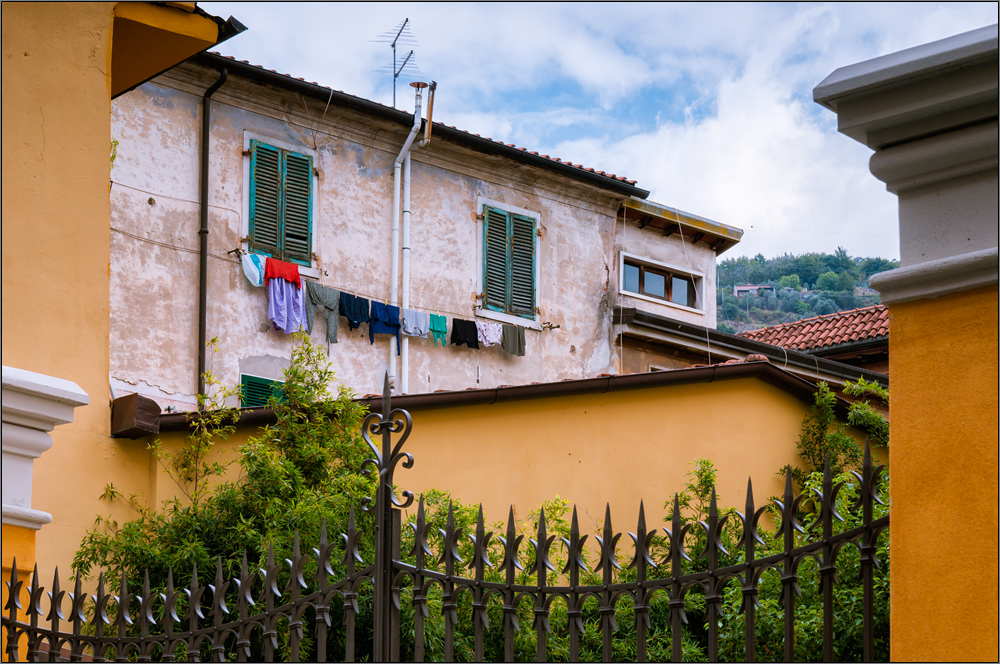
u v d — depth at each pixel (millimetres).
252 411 8500
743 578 3387
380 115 15672
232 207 14523
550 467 10156
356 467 8023
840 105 3385
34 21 7590
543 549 3621
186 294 13812
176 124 14180
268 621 4086
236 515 7320
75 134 7672
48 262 7457
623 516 10375
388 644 3824
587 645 7203
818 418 11734
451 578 3791
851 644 6219
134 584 7035
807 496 3277
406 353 15594
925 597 3076
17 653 4695
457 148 16656
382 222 15906
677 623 3324
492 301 16906
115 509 8055
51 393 4871
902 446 3227
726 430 11211
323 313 15008
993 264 3111
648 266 19359
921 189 3324
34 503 7617
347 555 4020
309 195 15234
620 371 18047
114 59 9000
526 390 10031
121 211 13453
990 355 3109
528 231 17531
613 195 18516
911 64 3178
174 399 13391
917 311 3289
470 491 9641
